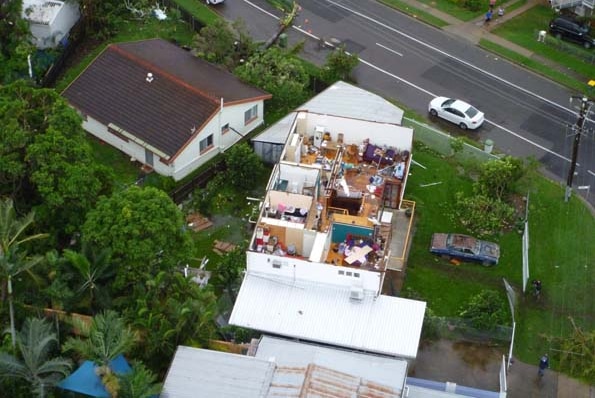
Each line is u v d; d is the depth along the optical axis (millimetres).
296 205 52375
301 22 76312
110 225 45594
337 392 39969
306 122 59438
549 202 59219
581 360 47844
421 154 63000
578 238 56656
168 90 61656
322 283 48875
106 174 51094
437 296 52531
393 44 74375
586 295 52844
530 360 48938
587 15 77188
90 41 72875
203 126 59344
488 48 74125
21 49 66625
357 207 54406
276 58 66812
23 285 44594
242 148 58656
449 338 49906
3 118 49219
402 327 46750
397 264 53406
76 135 50656
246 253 50594
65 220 49219
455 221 57688
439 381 47719
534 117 67250
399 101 68250
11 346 40594
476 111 65562
